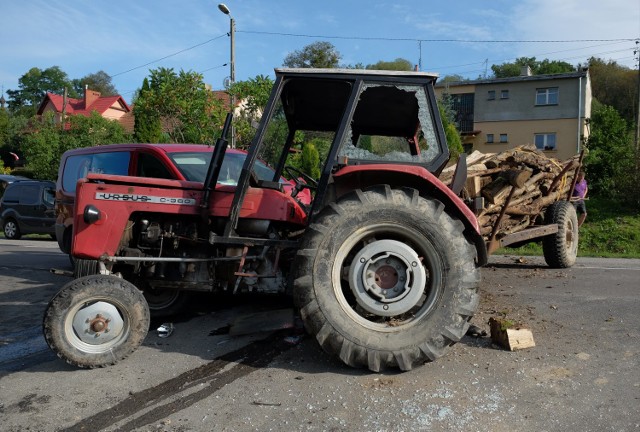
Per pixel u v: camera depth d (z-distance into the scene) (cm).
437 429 282
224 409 312
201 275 452
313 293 357
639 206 1798
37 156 2438
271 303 562
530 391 326
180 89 1619
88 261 468
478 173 641
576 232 800
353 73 401
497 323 410
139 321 388
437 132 392
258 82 1548
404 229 366
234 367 378
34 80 8200
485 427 284
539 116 3403
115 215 436
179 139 1753
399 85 398
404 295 362
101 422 301
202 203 441
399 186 401
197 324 491
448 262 362
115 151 697
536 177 696
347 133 395
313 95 448
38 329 513
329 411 305
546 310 516
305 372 363
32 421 304
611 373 352
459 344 411
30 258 1028
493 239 649
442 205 371
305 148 519
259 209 433
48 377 370
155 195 441
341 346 353
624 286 635
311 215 389
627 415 293
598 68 6066
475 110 3556
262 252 427
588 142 2228
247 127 1512
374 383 341
